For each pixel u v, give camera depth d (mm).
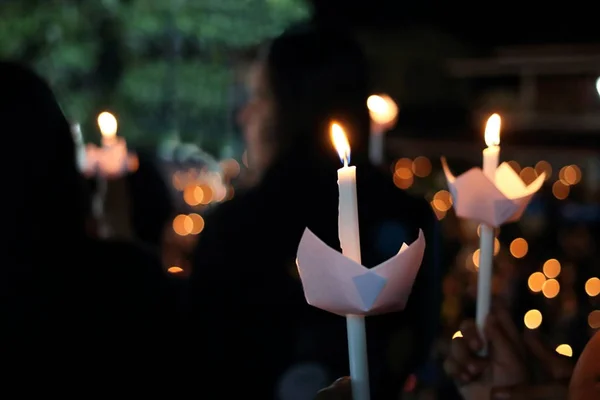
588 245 2453
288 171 1265
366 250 1257
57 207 1085
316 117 1283
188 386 1189
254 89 1362
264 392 1244
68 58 4469
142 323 1121
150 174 2160
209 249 1267
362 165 1301
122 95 4520
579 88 3092
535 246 2543
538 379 862
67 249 1085
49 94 1119
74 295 1071
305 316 1234
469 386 861
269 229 1244
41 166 1073
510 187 890
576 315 1939
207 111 4520
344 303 586
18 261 1048
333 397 728
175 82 4527
